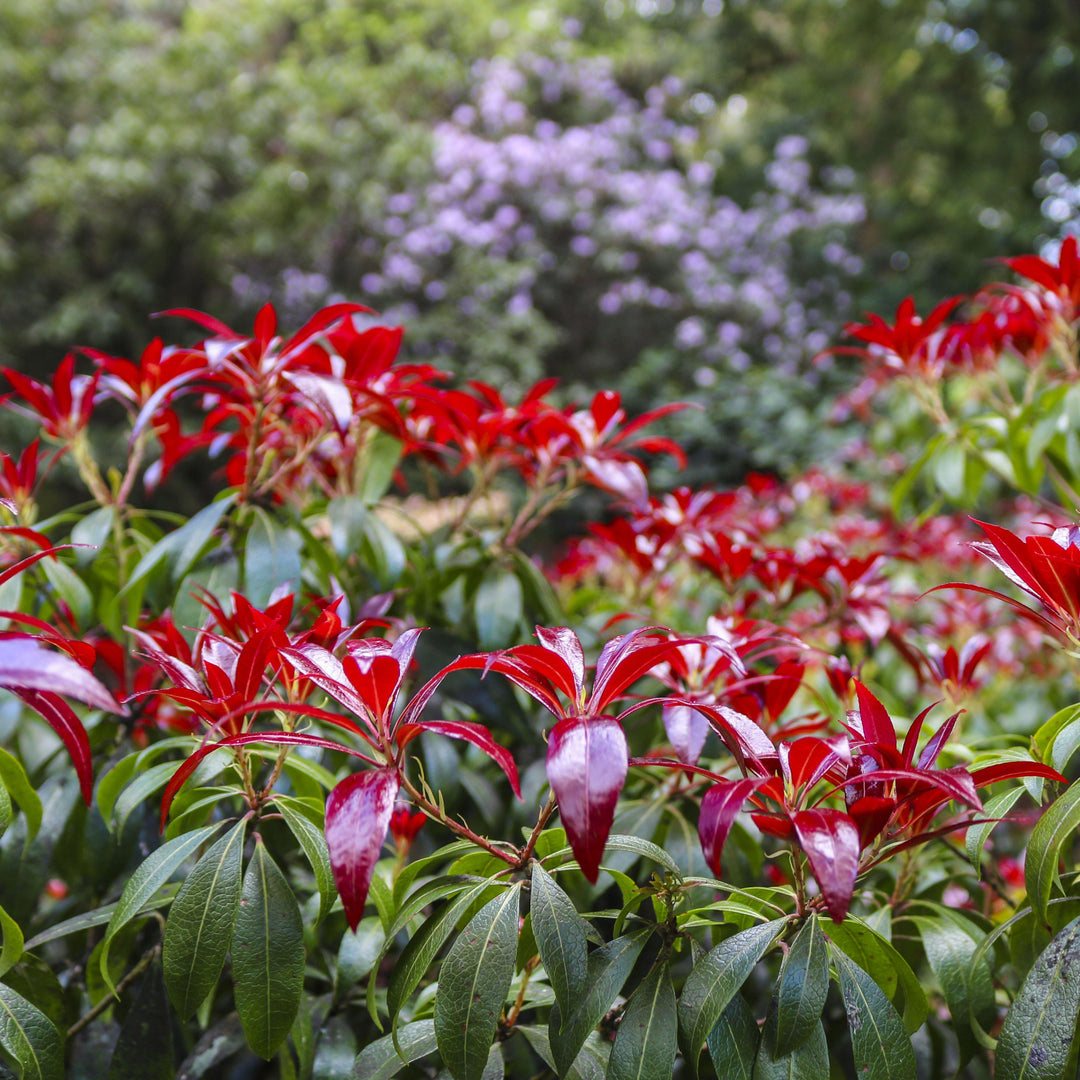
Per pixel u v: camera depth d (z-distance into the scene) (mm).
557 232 9766
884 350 1938
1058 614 942
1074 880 1067
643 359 9539
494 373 8711
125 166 7941
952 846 1340
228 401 1659
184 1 10109
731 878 1237
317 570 1652
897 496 2031
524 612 1873
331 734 1440
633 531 1837
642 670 850
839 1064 1190
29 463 1508
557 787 704
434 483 1950
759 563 1772
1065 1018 831
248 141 8766
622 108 10492
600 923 1211
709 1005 844
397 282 9078
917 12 12000
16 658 680
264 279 9148
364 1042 1271
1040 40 11375
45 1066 942
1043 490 4039
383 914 1025
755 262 10242
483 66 10000
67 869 1513
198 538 1393
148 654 1036
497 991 835
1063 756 988
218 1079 1453
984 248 11680
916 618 2633
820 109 13094
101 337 8664
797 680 1068
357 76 8875
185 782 1113
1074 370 1673
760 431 7891
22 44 8742
